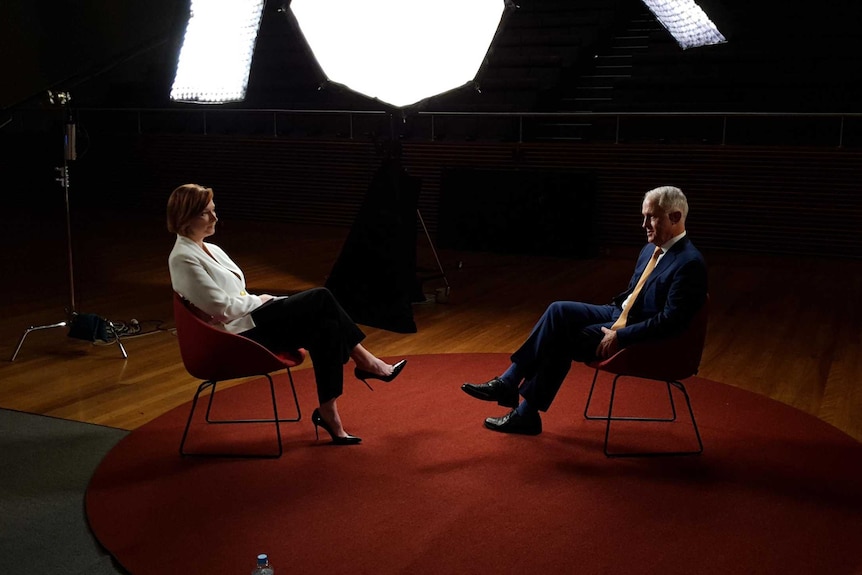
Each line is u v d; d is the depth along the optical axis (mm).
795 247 8023
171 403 3986
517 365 3564
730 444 3451
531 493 2990
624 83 10062
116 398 4066
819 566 2498
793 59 9844
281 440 3492
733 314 5781
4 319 5641
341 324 3416
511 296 6398
